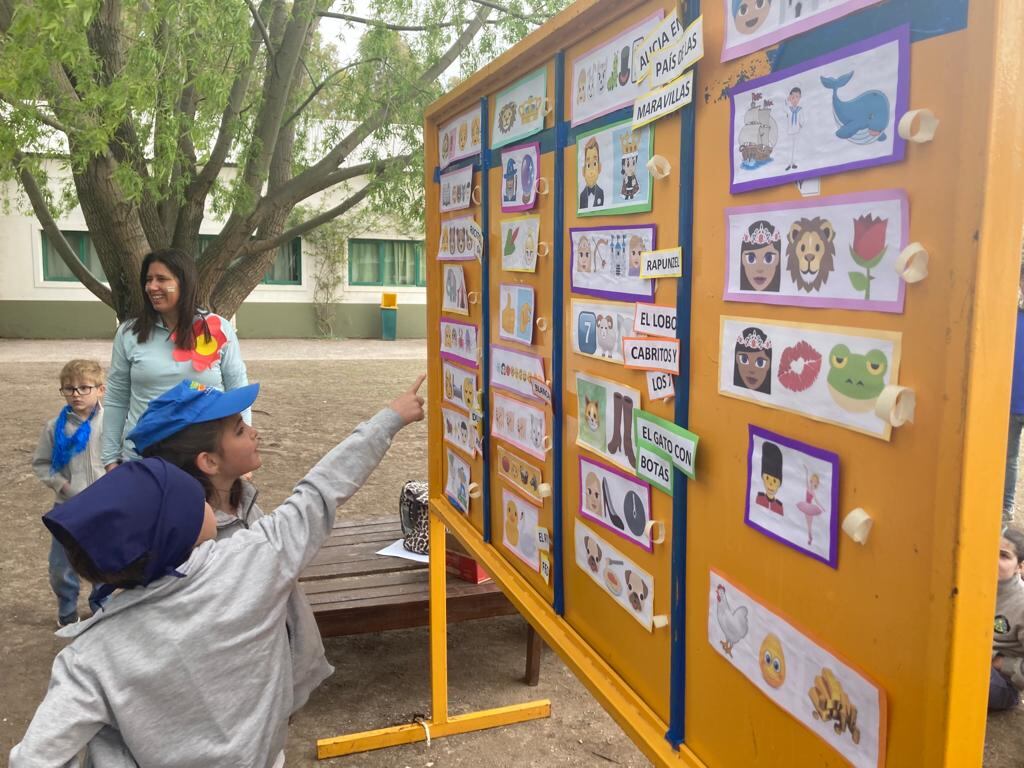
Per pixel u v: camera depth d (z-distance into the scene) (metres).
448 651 3.70
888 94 0.93
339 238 17.92
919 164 0.90
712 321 1.29
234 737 1.55
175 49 5.27
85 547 1.42
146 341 3.28
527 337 2.06
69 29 4.18
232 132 6.23
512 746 2.96
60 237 7.31
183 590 1.51
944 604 0.90
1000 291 0.85
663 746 1.51
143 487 1.49
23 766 1.36
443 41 6.73
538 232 1.96
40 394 10.21
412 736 2.96
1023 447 6.23
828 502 1.07
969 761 0.92
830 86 1.02
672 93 1.34
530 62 1.94
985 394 0.86
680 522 1.42
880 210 0.96
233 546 1.60
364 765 2.84
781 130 1.11
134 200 5.36
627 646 1.66
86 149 4.98
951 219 0.87
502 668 3.54
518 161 2.04
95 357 13.92
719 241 1.26
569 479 1.88
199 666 1.51
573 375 1.82
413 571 3.48
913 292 0.92
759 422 1.19
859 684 1.04
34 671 3.41
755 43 1.15
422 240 17.48
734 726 1.31
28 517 5.35
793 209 1.10
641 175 1.49
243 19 5.09
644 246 1.49
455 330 2.62
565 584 1.95
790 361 1.12
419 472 6.82
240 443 1.81
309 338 18.30
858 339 1.00
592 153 1.67
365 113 6.64
